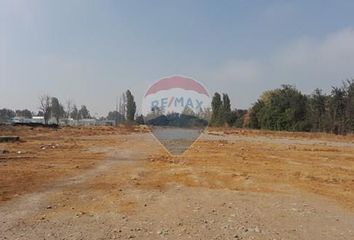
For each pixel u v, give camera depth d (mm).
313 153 25469
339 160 21641
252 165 18688
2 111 120875
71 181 13430
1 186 12227
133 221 8320
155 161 19797
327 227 8086
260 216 8891
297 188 12820
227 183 13508
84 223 8125
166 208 9570
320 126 62031
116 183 13180
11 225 7938
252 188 12641
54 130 53250
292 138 44531
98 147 27781
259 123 73938
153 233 7441
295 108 66500
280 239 7195
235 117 83125
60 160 19578
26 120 108812
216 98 83000
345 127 57719
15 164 17703
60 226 7883
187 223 8180
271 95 73000
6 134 40906
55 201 10227
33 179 13688
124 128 62219
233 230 7699
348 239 7270
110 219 8469
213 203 10203
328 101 61688
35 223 8102
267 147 29922
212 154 23609
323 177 15320
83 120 116000
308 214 9180
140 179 14086
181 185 12969
